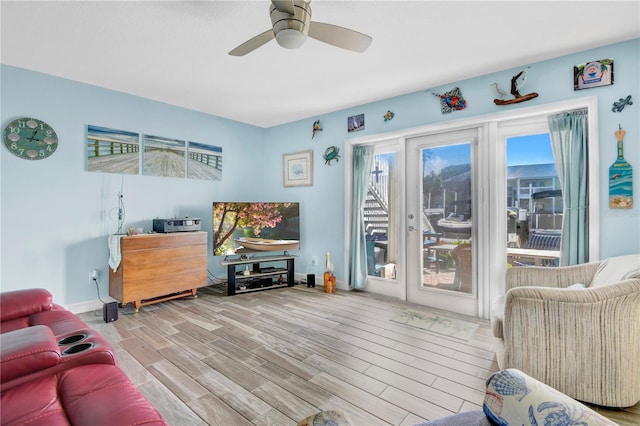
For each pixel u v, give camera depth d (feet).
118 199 11.39
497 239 9.95
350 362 7.27
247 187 15.74
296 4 5.17
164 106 12.60
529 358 5.81
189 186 13.42
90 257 10.76
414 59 8.92
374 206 13.01
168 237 11.27
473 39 7.84
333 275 13.29
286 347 8.02
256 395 5.99
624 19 6.97
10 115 9.25
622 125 7.91
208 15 6.81
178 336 8.67
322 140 14.26
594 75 8.25
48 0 6.27
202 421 5.28
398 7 6.56
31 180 9.61
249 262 13.24
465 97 10.31
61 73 9.84
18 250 9.41
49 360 3.73
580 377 5.54
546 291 5.69
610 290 5.40
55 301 10.05
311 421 2.62
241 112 13.94
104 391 3.49
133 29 7.36
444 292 11.07
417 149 11.68
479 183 10.25
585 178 8.45
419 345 8.16
